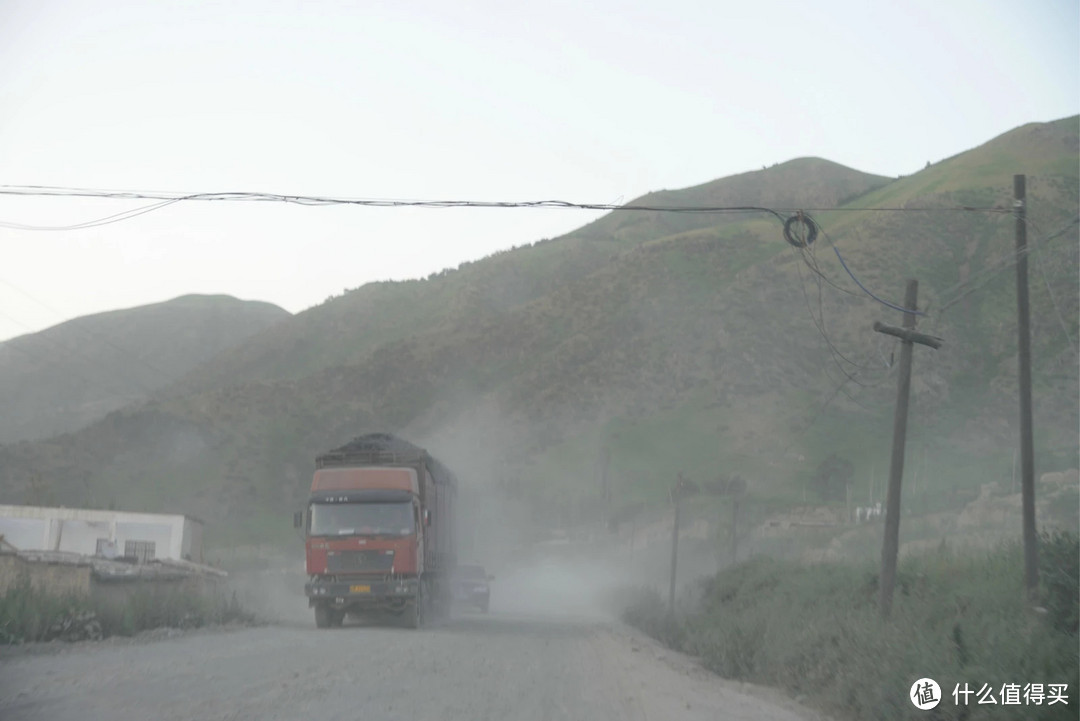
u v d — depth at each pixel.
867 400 73.88
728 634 19.95
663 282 126.62
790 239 17.80
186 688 11.15
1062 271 73.69
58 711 9.38
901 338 17.48
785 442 72.94
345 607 25.25
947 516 38.69
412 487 25.50
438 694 11.80
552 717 10.49
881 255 91.06
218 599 24.84
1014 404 64.94
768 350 89.06
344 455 26.55
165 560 33.34
